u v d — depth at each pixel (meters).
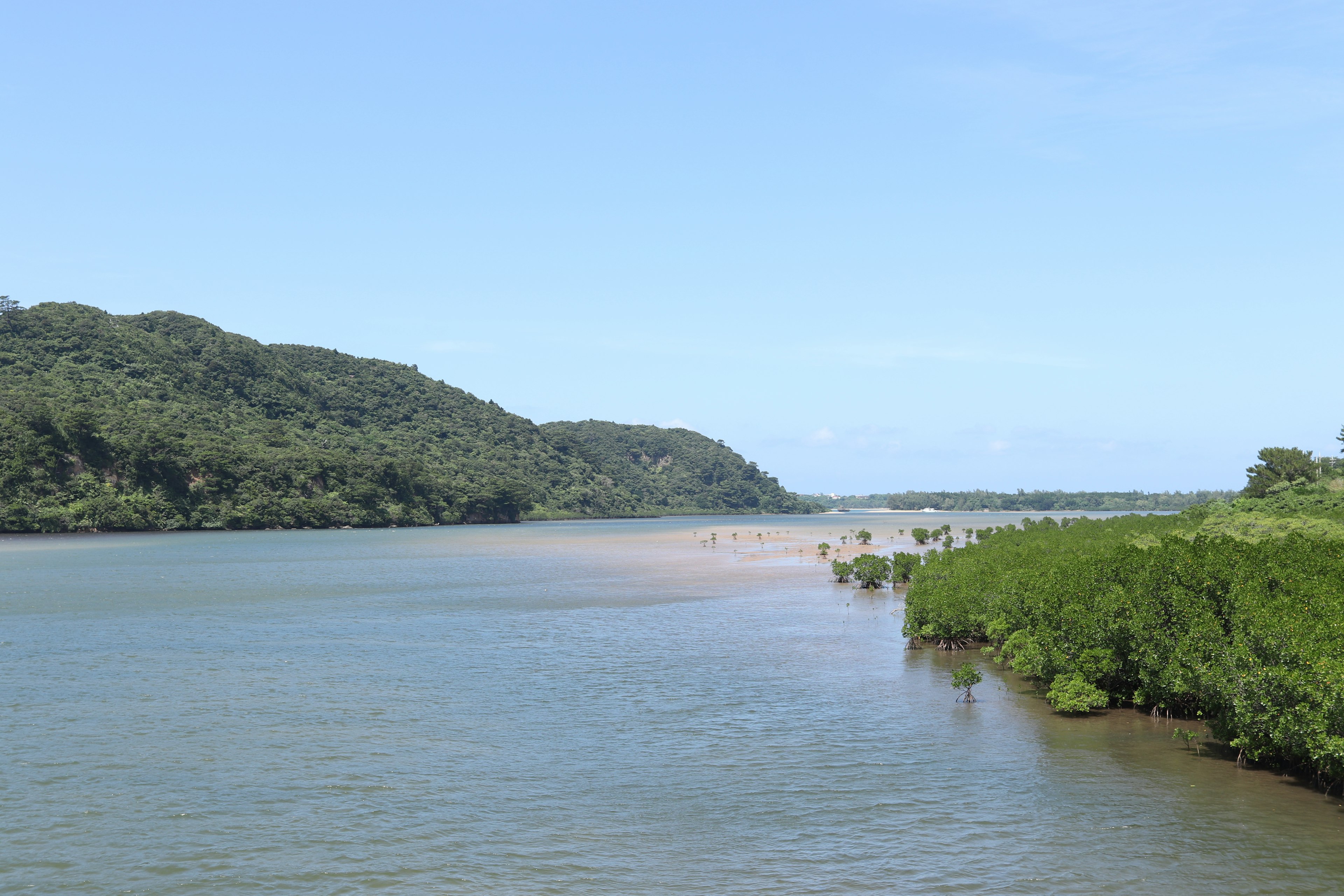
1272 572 32.91
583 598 78.38
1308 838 23.28
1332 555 36.06
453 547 159.75
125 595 81.06
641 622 63.50
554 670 46.28
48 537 187.38
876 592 82.81
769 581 93.62
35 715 37.09
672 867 22.23
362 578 99.44
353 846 23.70
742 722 35.84
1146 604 34.72
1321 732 24.28
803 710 37.59
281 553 142.88
